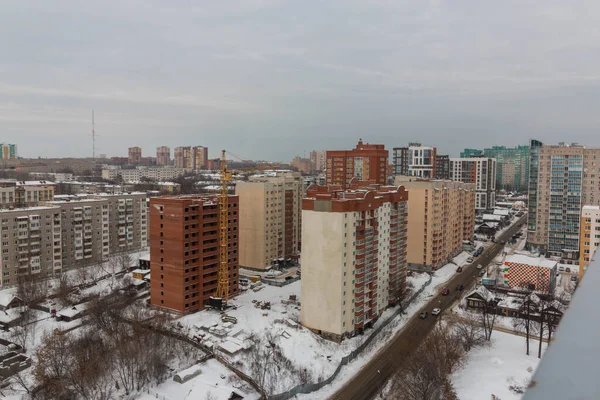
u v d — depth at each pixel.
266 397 98.38
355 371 115.00
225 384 103.50
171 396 98.00
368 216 133.50
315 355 116.56
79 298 159.25
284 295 167.25
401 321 147.88
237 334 128.00
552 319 136.12
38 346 124.69
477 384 104.06
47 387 100.31
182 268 145.25
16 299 148.38
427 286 185.50
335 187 173.12
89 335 124.00
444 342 121.25
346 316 127.25
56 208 188.00
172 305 148.12
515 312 151.25
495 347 127.19
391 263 154.12
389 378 111.50
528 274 177.25
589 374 5.99
